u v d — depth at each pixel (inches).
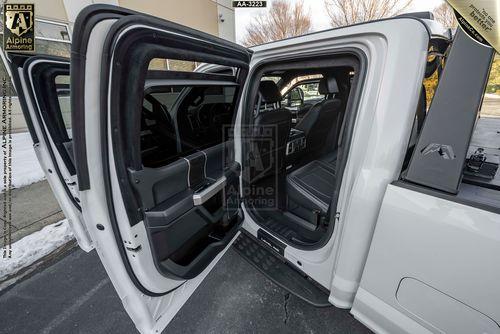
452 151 26.9
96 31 22.0
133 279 35.2
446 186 27.3
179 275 42.6
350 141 37.2
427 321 30.5
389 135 31.0
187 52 31.4
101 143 26.3
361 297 37.6
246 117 55.6
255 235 64.4
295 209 67.2
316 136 88.4
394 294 33.0
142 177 31.8
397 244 30.8
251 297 57.3
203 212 48.6
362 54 34.6
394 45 30.8
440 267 27.4
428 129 28.5
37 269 68.1
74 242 79.6
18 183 120.8
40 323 52.6
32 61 48.8
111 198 29.5
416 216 28.4
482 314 25.6
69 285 62.6
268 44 48.4
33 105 50.9
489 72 25.3
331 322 51.0
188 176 42.3
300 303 55.4
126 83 25.7
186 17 275.9
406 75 29.9
